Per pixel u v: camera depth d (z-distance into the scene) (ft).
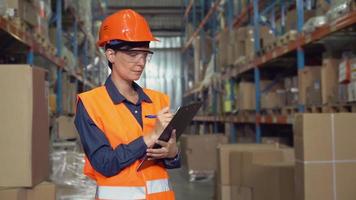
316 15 15.02
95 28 38.42
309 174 9.04
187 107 5.78
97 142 5.88
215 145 22.54
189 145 22.44
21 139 8.35
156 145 5.95
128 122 6.15
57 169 13.10
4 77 8.38
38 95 8.86
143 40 5.97
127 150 5.80
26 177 8.34
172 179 22.62
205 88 35.45
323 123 9.11
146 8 53.21
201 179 22.22
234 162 14.11
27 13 14.19
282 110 17.60
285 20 18.40
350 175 9.11
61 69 22.11
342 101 12.36
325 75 13.38
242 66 23.12
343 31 12.89
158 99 6.84
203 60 37.58
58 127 18.48
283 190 11.28
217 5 30.48
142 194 6.07
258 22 21.12
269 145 15.39
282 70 23.08
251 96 22.45
